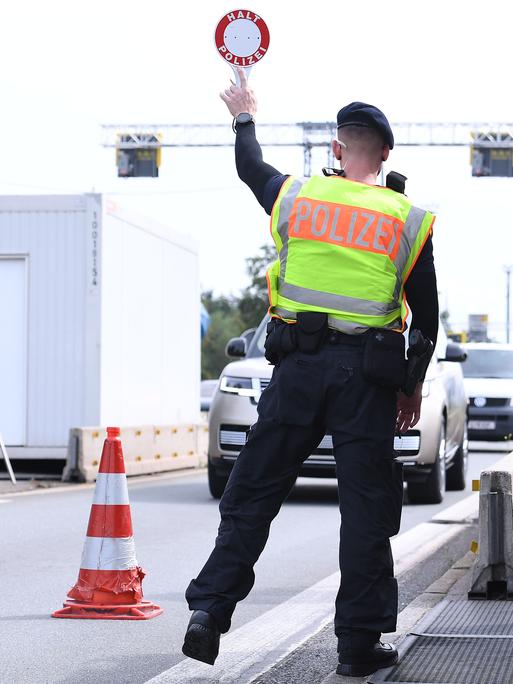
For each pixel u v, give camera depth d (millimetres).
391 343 10117
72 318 36438
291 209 10398
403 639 11719
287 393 10156
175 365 42906
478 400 53219
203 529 22688
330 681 10305
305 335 10133
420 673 10336
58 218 36594
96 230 36344
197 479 36031
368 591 10227
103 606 14016
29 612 14391
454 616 12992
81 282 36438
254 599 15383
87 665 11602
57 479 35688
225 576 10055
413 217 10305
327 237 10242
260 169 10789
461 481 32719
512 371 55469
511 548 14148
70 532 22250
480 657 10938
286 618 14008
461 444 32344
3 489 31734
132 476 36906
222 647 12359
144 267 39625
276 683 10703
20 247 36719
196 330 45531
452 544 20219
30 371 36625
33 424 36531
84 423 36188
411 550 19547
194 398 45312
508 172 85188
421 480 27781
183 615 14211
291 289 10297
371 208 10258
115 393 37188
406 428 10906
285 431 10180
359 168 10562
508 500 14164
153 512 25797
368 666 10398
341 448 10164
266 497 10195
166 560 18625
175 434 40281
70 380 36375
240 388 27578
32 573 17406
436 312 10469
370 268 10164
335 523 23906
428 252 10328
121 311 37656
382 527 10188
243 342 29359
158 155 83125
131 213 38406
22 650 12273
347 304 10133
